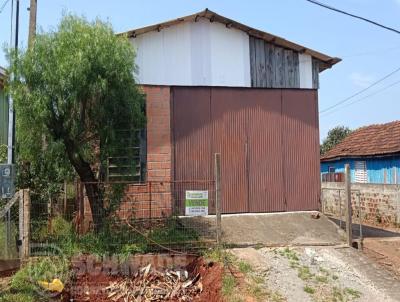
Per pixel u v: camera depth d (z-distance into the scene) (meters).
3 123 14.92
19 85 9.00
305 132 12.53
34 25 12.06
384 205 15.05
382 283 8.36
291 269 8.58
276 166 12.35
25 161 10.71
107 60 9.08
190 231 9.98
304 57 12.63
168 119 11.94
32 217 9.76
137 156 11.62
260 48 12.48
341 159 22.03
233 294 7.62
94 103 9.23
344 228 11.77
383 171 18.09
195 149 11.98
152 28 11.91
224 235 10.19
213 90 12.20
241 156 12.21
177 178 11.80
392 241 10.52
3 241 8.83
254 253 9.11
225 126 12.19
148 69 11.96
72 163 9.59
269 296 7.59
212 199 11.81
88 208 10.03
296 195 12.39
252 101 12.37
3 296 7.40
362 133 22.92
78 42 9.02
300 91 12.59
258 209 12.18
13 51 9.15
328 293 7.82
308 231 10.85
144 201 11.30
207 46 12.24
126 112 9.48
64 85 8.77
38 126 9.09
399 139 17.78
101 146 9.59
